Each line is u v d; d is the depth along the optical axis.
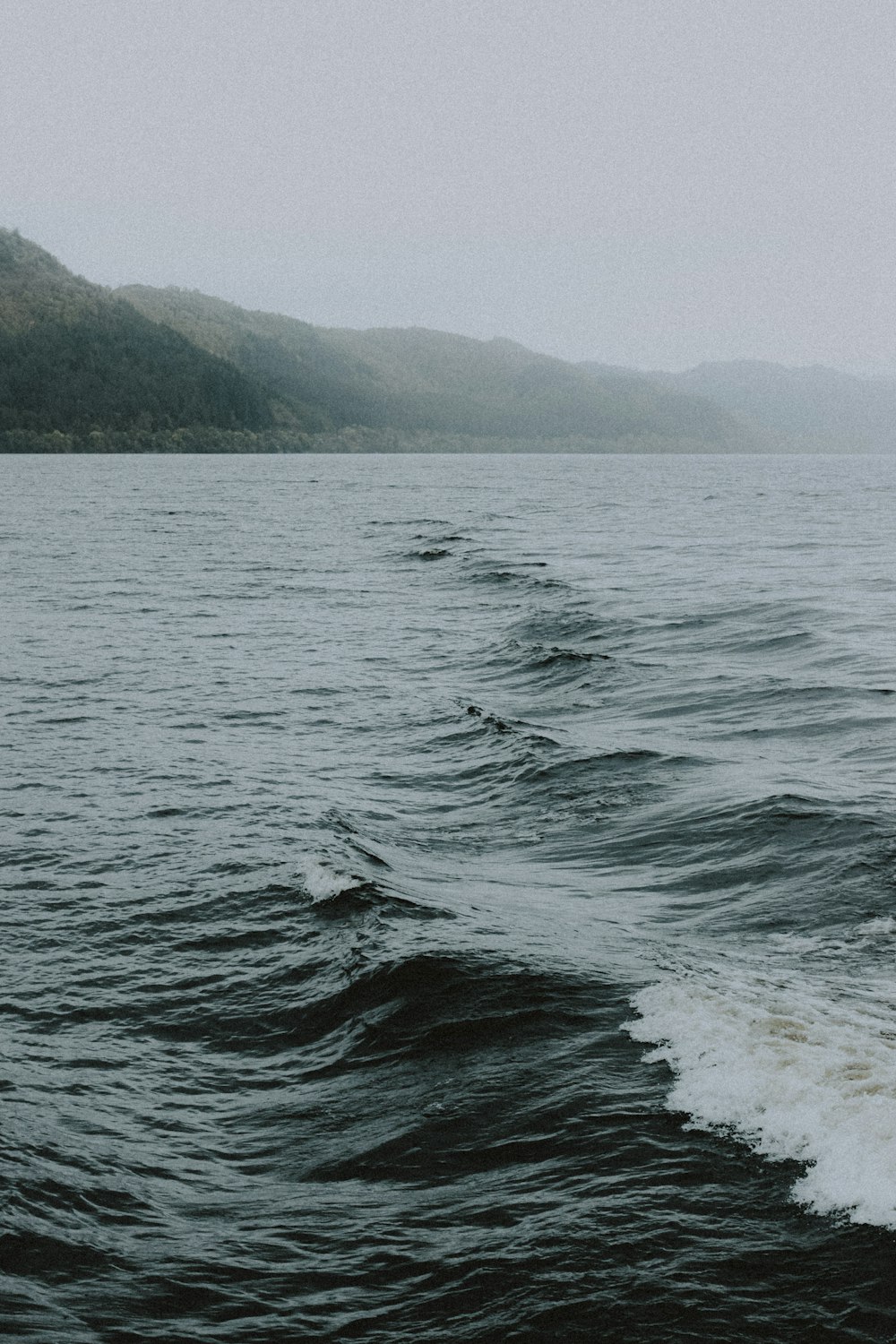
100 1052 7.45
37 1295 5.05
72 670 21.34
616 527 61.91
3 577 36.91
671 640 24.03
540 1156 5.94
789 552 46.75
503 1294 5.00
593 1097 6.39
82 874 10.69
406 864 10.91
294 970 8.47
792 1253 5.06
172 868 10.77
